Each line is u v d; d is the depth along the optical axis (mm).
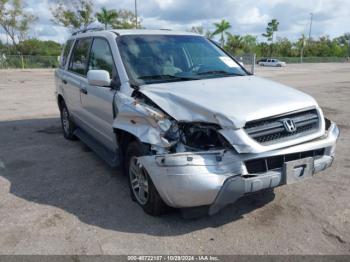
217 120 3316
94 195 4484
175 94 3717
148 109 3670
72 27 43312
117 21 44125
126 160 4246
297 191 4461
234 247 3336
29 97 12977
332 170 5156
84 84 5500
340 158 5684
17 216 3977
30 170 5406
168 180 3314
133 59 4496
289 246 3338
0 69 32594
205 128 3393
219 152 3287
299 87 16594
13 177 5137
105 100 4656
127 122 3977
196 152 3283
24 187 4773
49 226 3754
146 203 3867
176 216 3898
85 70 5648
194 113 3467
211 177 3227
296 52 75438
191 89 3885
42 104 11383
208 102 3492
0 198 4445
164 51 4738
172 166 3264
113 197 4414
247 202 4184
